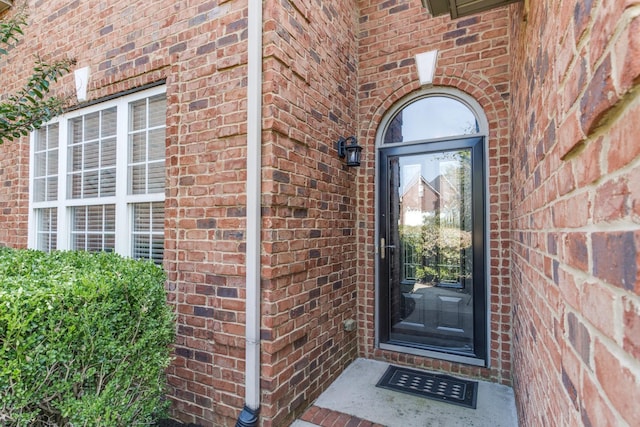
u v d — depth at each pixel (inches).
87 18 120.6
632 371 19.5
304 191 96.5
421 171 126.6
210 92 92.0
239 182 86.3
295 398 90.7
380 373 116.0
